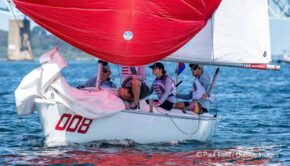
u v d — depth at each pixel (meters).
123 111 36.22
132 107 36.94
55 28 33.84
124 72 38.06
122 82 38.03
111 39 34.09
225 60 38.94
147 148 36.53
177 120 38.03
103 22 33.84
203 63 38.53
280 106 69.94
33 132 45.19
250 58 39.28
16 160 33.72
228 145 39.72
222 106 69.56
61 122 35.25
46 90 34.72
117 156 34.34
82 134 35.81
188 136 38.81
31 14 33.75
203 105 40.25
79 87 38.75
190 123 38.62
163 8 34.28
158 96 38.38
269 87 111.62
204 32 38.34
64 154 34.53
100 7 33.72
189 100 42.91
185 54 38.09
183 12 34.72
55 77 34.47
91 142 36.06
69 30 33.84
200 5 35.12
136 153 35.19
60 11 33.72
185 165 33.00
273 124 51.97
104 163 32.84
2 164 32.84
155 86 38.44
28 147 37.75
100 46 34.09
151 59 34.75
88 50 34.16
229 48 38.91
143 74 38.00
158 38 34.47
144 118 36.91
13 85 112.25
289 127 50.12
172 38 34.72
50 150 35.41
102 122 35.94
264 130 48.12
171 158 34.47
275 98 82.38
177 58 38.00
